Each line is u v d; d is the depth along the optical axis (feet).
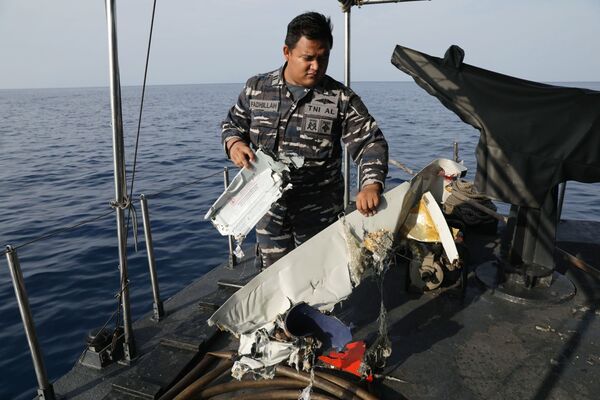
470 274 11.59
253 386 7.57
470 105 9.67
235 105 7.55
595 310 9.86
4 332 16.85
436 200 9.89
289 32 6.20
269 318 6.60
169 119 128.77
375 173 6.43
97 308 18.53
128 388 7.68
